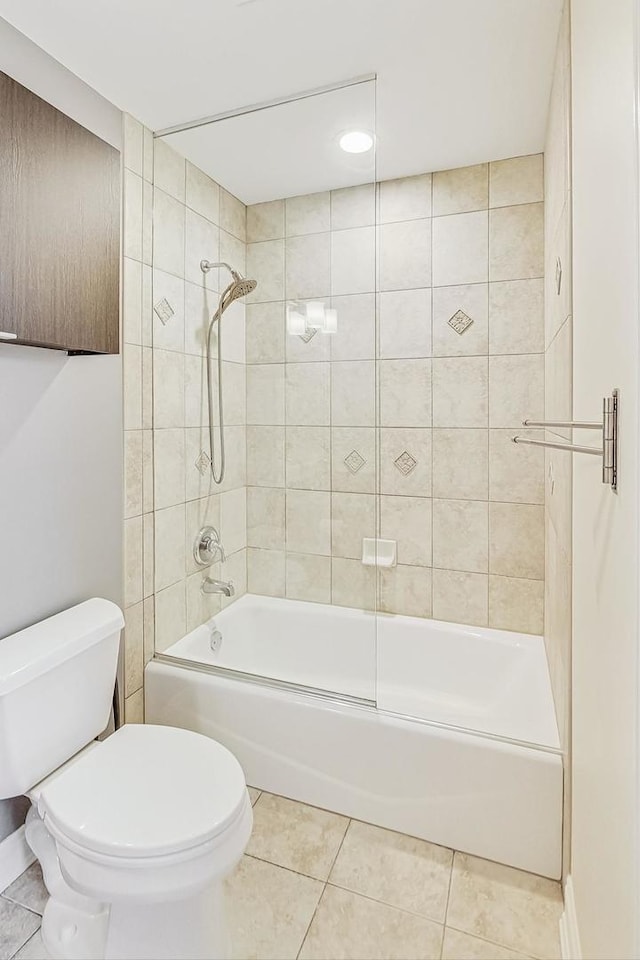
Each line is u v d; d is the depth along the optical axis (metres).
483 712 2.32
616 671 0.85
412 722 1.79
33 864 1.68
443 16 1.50
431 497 2.54
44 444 1.70
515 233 2.33
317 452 2.30
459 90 1.85
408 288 2.52
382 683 2.54
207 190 2.25
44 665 1.46
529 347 2.33
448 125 2.07
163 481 2.21
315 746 1.90
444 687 2.45
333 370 2.26
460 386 2.46
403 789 1.78
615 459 0.83
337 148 2.07
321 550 2.29
